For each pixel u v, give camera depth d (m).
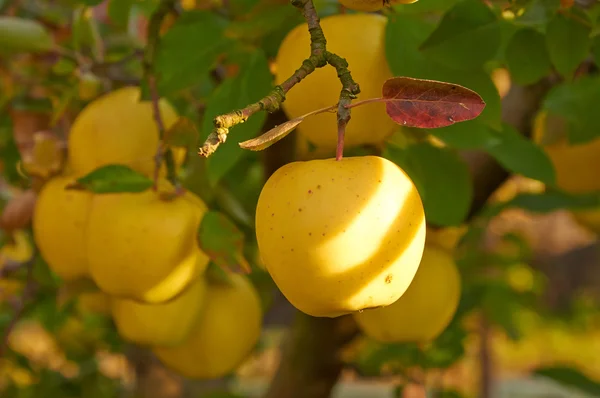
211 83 0.88
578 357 3.91
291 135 0.76
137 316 0.74
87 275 0.74
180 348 0.78
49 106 0.83
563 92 0.77
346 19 0.62
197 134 0.65
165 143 0.65
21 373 1.22
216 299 0.78
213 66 0.70
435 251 0.79
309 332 0.94
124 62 0.80
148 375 1.28
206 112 0.67
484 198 0.88
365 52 0.61
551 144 0.84
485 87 0.63
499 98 0.63
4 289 1.06
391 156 0.72
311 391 0.96
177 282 0.67
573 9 0.65
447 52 0.62
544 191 0.96
